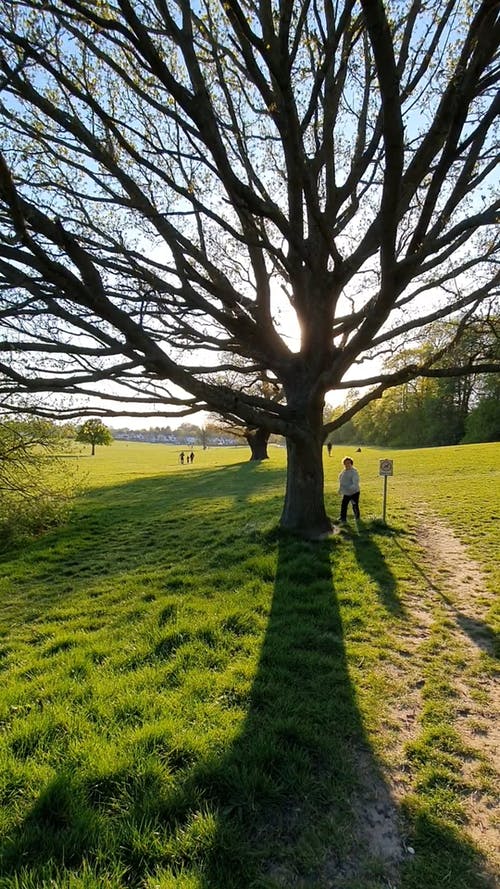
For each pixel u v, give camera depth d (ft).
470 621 17.81
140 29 11.37
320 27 16.52
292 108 12.32
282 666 13.69
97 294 15.85
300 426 27.17
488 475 63.10
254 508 44.32
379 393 27.43
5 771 9.39
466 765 10.05
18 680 13.97
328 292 24.50
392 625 17.29
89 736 10.53
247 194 15.38
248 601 19.13
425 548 28.91
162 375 18.63
